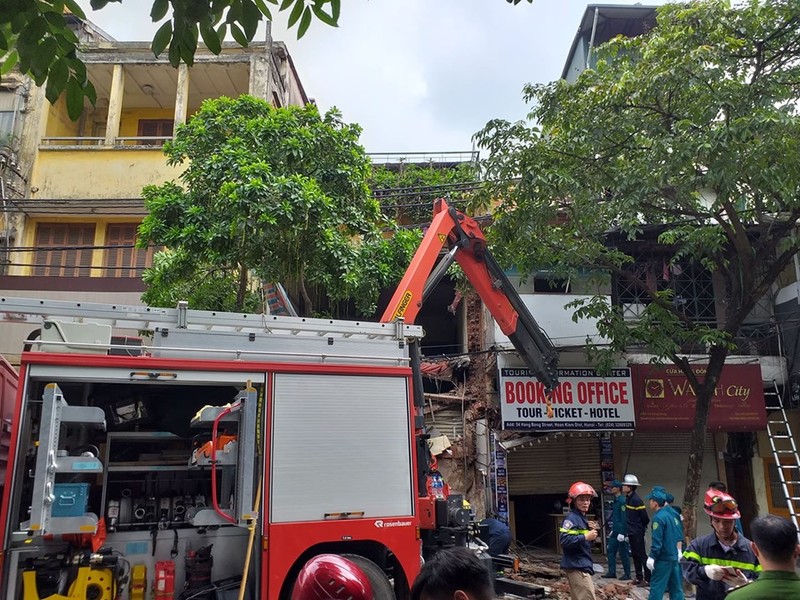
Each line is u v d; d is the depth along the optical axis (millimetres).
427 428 14227
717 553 4762
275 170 10852
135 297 13969
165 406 6625
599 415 13320
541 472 14188
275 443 6043
